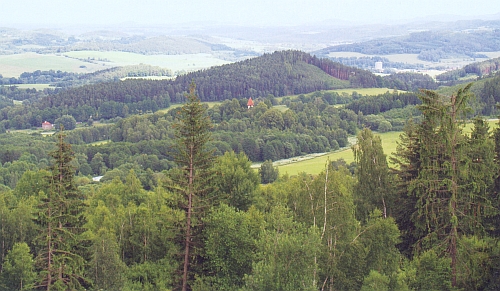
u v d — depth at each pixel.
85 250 47.22
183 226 47.22
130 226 57.19
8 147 153.25
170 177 48.66
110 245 48.28
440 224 42.75
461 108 41.25
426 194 43.56
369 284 36.94
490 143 45.41
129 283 48.78
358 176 52.09
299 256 36.72
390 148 139.62
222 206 46.84
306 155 155.25
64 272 44.53
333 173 45.28
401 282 37.28
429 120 42.34
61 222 45.50
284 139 157.88
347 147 164.12
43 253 44.97
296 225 39.03
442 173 43.12
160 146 155.25
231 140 155.12
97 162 144.38
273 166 130.88
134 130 177.75
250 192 57.84
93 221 58.91
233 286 44.12
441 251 40.75
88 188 109.62
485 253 40.41
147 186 122.50
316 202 41.03
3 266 49.97
